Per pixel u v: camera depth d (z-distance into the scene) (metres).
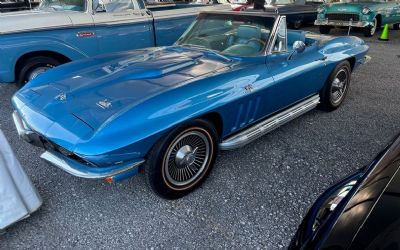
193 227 2.31
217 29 3.60
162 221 2.37
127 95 2.39
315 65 3.63
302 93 3.66
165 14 5.76
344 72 4.32
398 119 4.16
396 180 1.50
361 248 1.23
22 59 4.59
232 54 3.22
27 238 2.21
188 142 2.51
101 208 2.50
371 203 1.41
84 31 4.89
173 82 2.56
